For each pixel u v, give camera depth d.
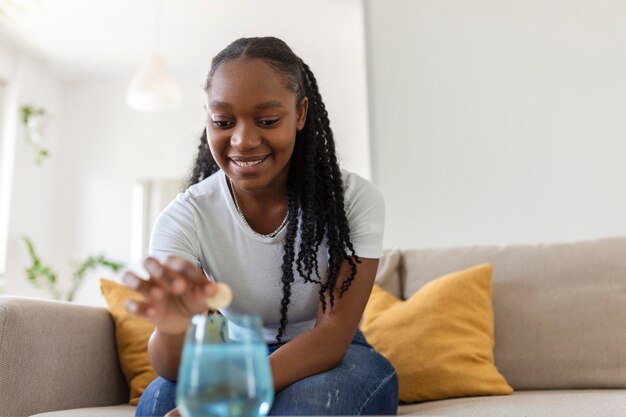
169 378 1.03
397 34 2.88
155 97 3.58
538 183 2.61
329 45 4.07
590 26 2.67
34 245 4.32
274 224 1.22
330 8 3.64
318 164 1.23
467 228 2.65
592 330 1.58
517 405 1.24
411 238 2.70
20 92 4.25
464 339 1.57
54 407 1.40
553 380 1.58
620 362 1.54
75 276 4.18
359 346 1.22
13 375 1.28
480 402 1.35
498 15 2.78
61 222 4.53
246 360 0.58
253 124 1.05
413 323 1.62
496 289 1.71
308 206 1.18
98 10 3.67
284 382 1.00
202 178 1.42
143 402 1.05
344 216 1.19
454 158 2.71
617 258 1.65
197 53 4.25
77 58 4.35
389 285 1.85
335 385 1.00
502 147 2.67
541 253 1.73
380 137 2.81
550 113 2.64
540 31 2.72
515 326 1.65
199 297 0.68
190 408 0.56
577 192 2.56
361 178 1.30
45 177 4.47
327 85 4.17
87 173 4.57
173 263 0.68
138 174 4.48
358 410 1.01
